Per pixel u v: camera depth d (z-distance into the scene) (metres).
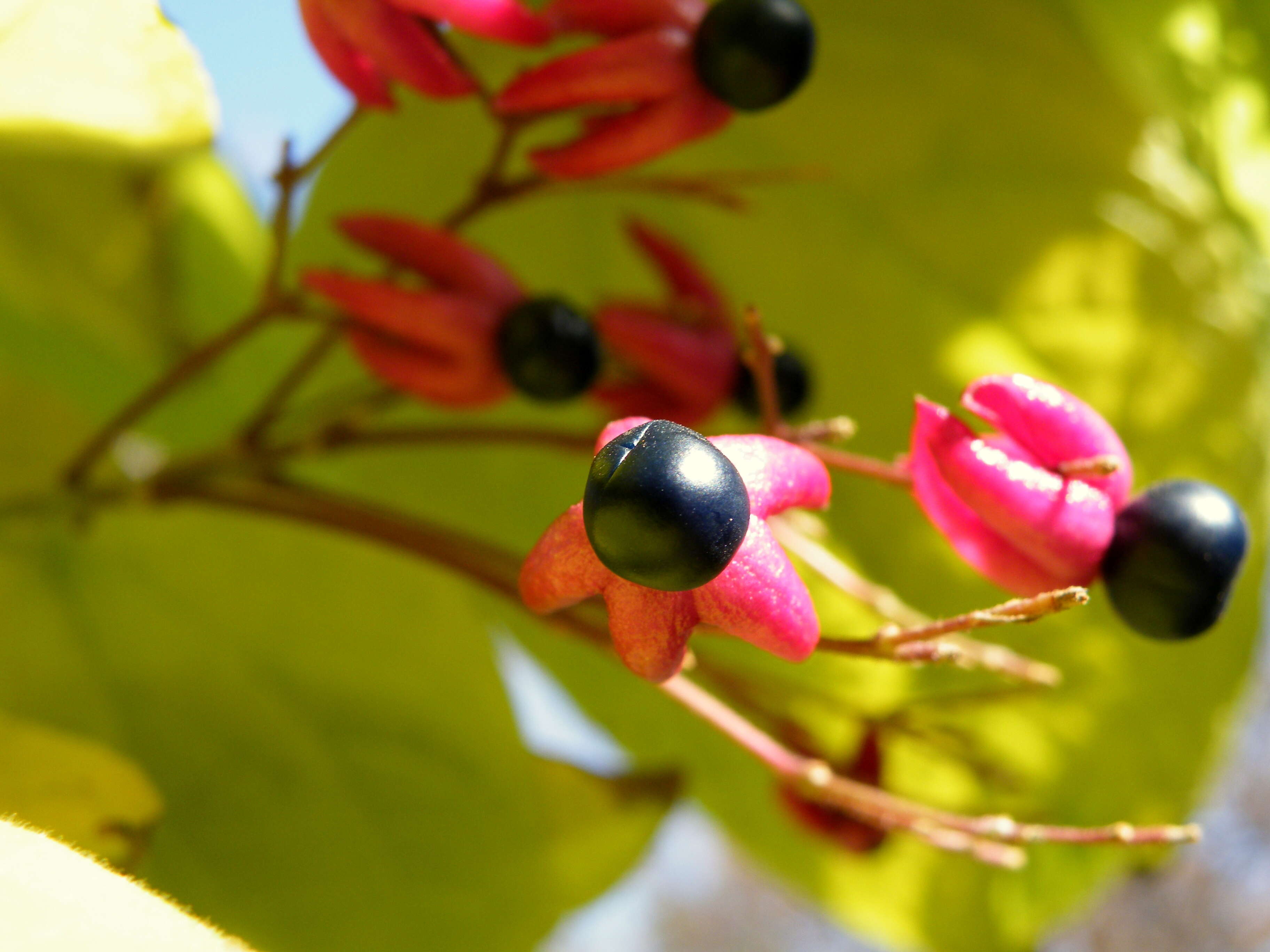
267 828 0.22
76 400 0.23
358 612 0.23
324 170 0.23
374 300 0.18
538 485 0.25
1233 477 0.24
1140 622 0.16
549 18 0.18
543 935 0.23
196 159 0.24
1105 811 0.23
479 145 0.23
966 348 0.24
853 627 0.23
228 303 0.24
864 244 0.24
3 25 0.17
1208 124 0.23
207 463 0.21
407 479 0.25
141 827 0.17
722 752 0.25
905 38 0.24
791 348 0.20
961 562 0.24
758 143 0.24
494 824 0.22
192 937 0.15
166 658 0.22
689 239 0.24
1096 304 0.24
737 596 0.15
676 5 0.17
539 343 0.19
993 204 0.24
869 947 0.55
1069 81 0.24
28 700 0.22
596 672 0.25
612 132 0.18
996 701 0.19
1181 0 0.22
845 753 0.22
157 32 0.17
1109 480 0.16
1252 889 0.36
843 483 0.24
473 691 0.23
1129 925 0.35
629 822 0.23
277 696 0.22
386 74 0.17
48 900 0.15
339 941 0.22
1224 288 0.24
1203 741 0.24
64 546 0.22
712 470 0.15
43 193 0.23
